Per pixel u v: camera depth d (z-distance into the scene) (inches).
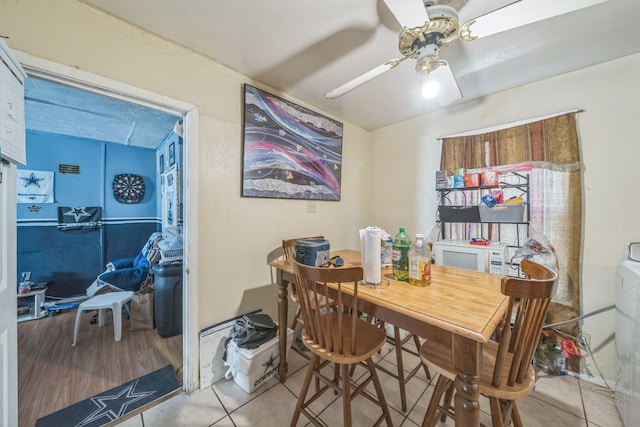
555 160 72.5
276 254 85.5
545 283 31.6
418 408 58.4
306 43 61.5
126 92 54.2
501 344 34.2
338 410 57.7
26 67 43.8
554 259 70.5
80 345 87.0
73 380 68.4
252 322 68.9
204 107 66.7
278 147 84.0
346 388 44.4
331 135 103.3
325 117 100.7
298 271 45.8
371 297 43.3
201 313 67.1
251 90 75.9
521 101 80.1
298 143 90.4
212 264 69.3
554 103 74.4
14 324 42.2
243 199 76.3
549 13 37.2
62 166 129.7
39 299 109.0
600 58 65.8
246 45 62.5
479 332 31.5
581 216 69.9
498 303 40.6
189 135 64.2
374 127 120.4
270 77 76.9
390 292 45.6
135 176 152.8
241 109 74.9
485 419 56.4
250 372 63.4
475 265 78.4
